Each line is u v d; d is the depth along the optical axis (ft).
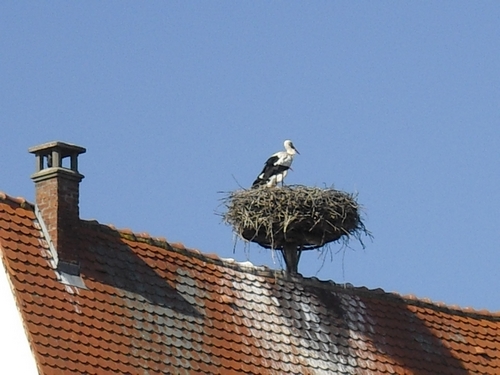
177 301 111.65
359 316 121.49
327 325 118.83
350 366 117.08
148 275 111.86
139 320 108.27
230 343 111.65
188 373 107.45
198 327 111.04
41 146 110.42
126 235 113.50
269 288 118.32
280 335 115.24
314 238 122.11
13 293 103.45
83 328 104.78
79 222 110.73
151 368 105.91
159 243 114.93
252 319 114.93
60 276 107.04
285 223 120.26
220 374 108.88
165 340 108.37
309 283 121.08
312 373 114.21
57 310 104.58
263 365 111.96
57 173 109.50
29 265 105.70
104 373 103.04
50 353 101.55
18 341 102.32
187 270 114.62
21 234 107.24
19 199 109.29
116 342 105.60
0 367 102.22
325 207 121.08
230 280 116.67
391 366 119.24
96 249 110.63
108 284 108.99
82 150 111.34
